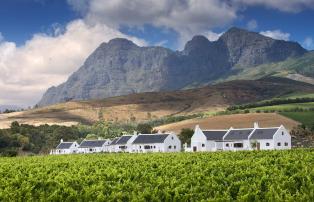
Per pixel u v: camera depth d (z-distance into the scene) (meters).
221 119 199.00
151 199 33.66
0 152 155.25
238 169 47.38
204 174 43.97
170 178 41.78
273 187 35.06
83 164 60.78
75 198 35.47
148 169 51.47
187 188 35.56
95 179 43.09
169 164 56.50
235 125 185.12
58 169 54.94
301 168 47.19
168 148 143.25
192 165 52.88
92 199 35.22
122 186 37.81
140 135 153.50
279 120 184.50
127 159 67.25
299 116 190.50
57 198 35.62
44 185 42.03
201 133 132.38
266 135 121.69
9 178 46.75
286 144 121.69
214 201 31.02
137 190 36.50
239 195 33.84
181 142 162.00
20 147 181.00
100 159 69.69
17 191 37.56
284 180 38.56
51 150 183.75
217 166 50.28
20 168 57.88
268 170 44.50
